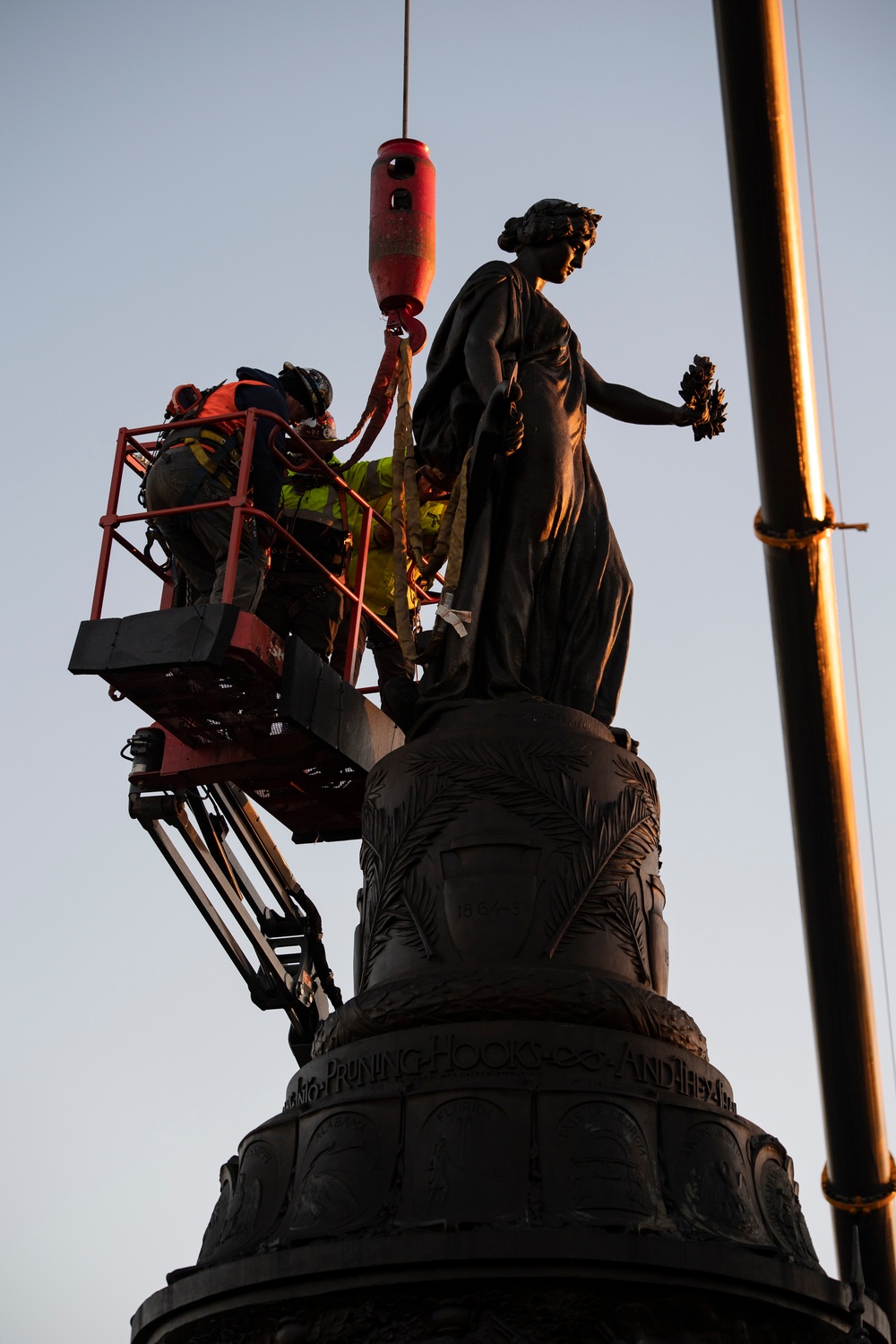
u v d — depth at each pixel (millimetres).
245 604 13383
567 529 11930
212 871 15297
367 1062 9781
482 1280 8711
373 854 10875
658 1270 8742
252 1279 8969
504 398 11211
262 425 13750
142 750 14000
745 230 9773
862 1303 9188
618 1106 9422
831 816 10961
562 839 10469
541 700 11273
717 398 12914
